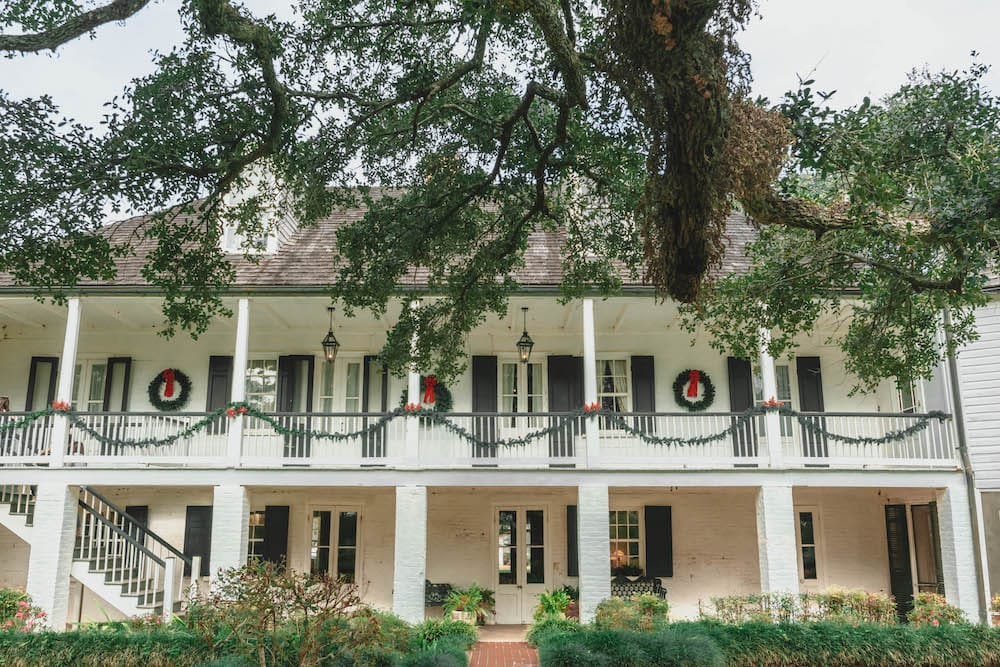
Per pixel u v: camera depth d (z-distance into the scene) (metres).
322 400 17.34
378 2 8.79
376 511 17.25
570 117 9.54
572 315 16.34
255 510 17.31
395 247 9.83
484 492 17.28
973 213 6.75
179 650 10.71
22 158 7.09
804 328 9.62
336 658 9.34
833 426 16.23
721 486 14.33
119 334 17.53
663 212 6.59
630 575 16.95
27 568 16.75
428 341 10.35
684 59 5.89
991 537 14.19
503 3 6.98
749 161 6.37
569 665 9.88
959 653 11.60
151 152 7.51
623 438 15.22
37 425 14.80
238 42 7.55
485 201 10.42
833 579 16.98
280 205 9.69
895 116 8.09
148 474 14.23
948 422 14.67
